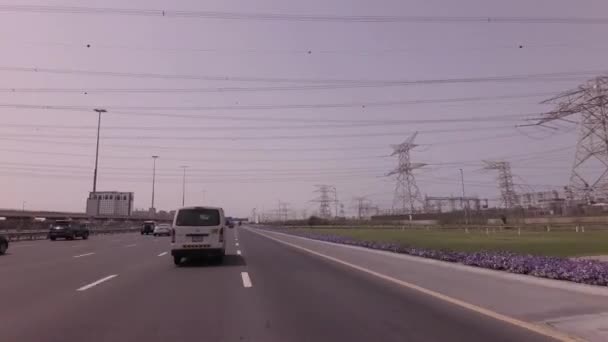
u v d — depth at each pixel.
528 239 35.94
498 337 6.98
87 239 44.59
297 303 9.98
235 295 11.07
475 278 12.38
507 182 90.00
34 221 64.19
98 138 61.53
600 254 21.64
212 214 18.84
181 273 15.62
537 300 9.27
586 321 7.52
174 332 7.50
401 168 75.25
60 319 8.47
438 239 36.22
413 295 10.88
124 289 12.09
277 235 52.03
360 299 10.41
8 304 9.98
